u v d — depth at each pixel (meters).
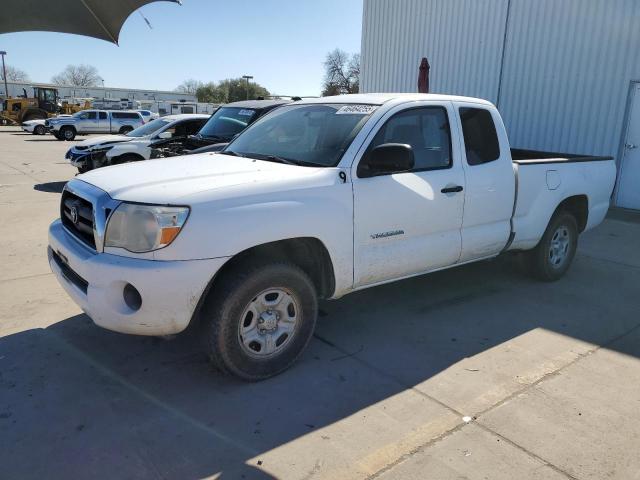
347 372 3.70
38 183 12.30
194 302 3.14
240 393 3.39
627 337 4.38
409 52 14.14
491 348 4.12
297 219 3.43
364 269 3.90
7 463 2.70
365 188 3.80
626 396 3.47
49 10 3.49
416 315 4.73
